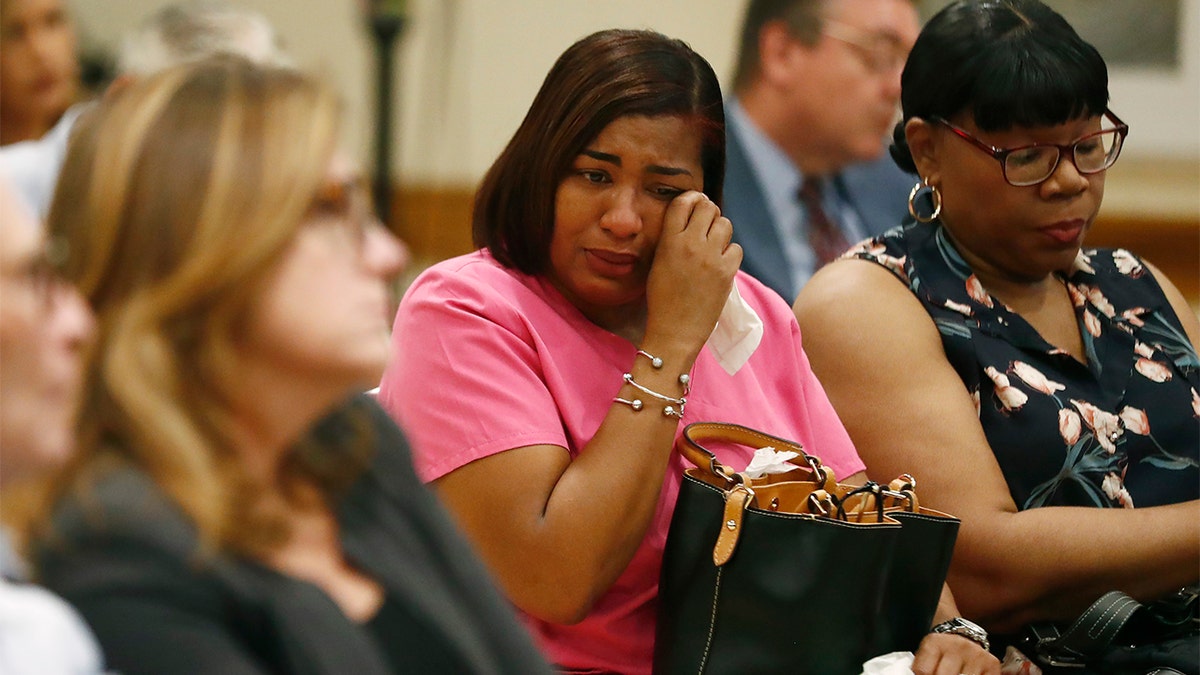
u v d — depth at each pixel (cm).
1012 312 831
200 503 426
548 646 740
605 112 712
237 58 463
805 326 842
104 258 432
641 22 1939
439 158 1998
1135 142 1897
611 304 747
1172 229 1906
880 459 802
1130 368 852
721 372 779
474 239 768
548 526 678
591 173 722
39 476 423
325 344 448
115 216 431
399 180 1980
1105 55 1888
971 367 816
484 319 725
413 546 518
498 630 526
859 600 678
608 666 738
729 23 1916
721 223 734
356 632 444
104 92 555
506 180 745
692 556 686
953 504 783
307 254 448
